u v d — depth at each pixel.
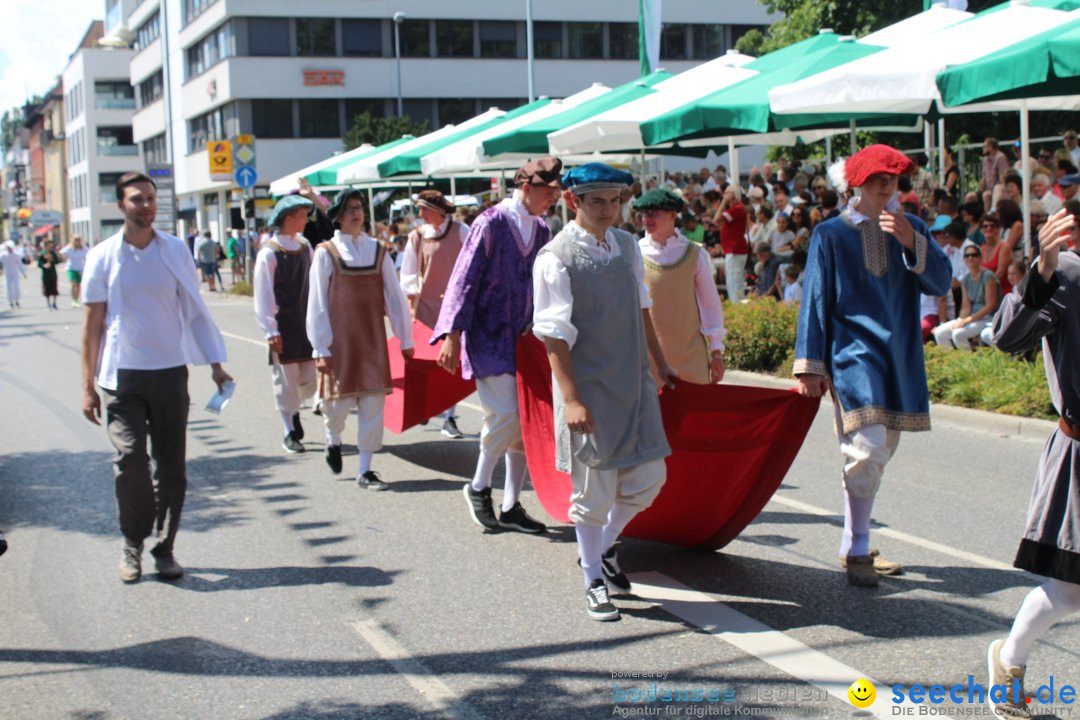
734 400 5.09
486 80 47.88
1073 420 3.53
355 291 7.38
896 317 4.98
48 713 4.07
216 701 4.13
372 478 7.51
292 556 5.95
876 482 5.05
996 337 3.63
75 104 78.31
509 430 6.12
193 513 6.95
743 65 15.84
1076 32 8.85
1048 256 3.42
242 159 28.09
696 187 20.73
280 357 8.63
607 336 4.72
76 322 24.42
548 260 4.69
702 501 5.40
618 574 5.18
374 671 4.36
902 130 16.67
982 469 7.68
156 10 57.56
